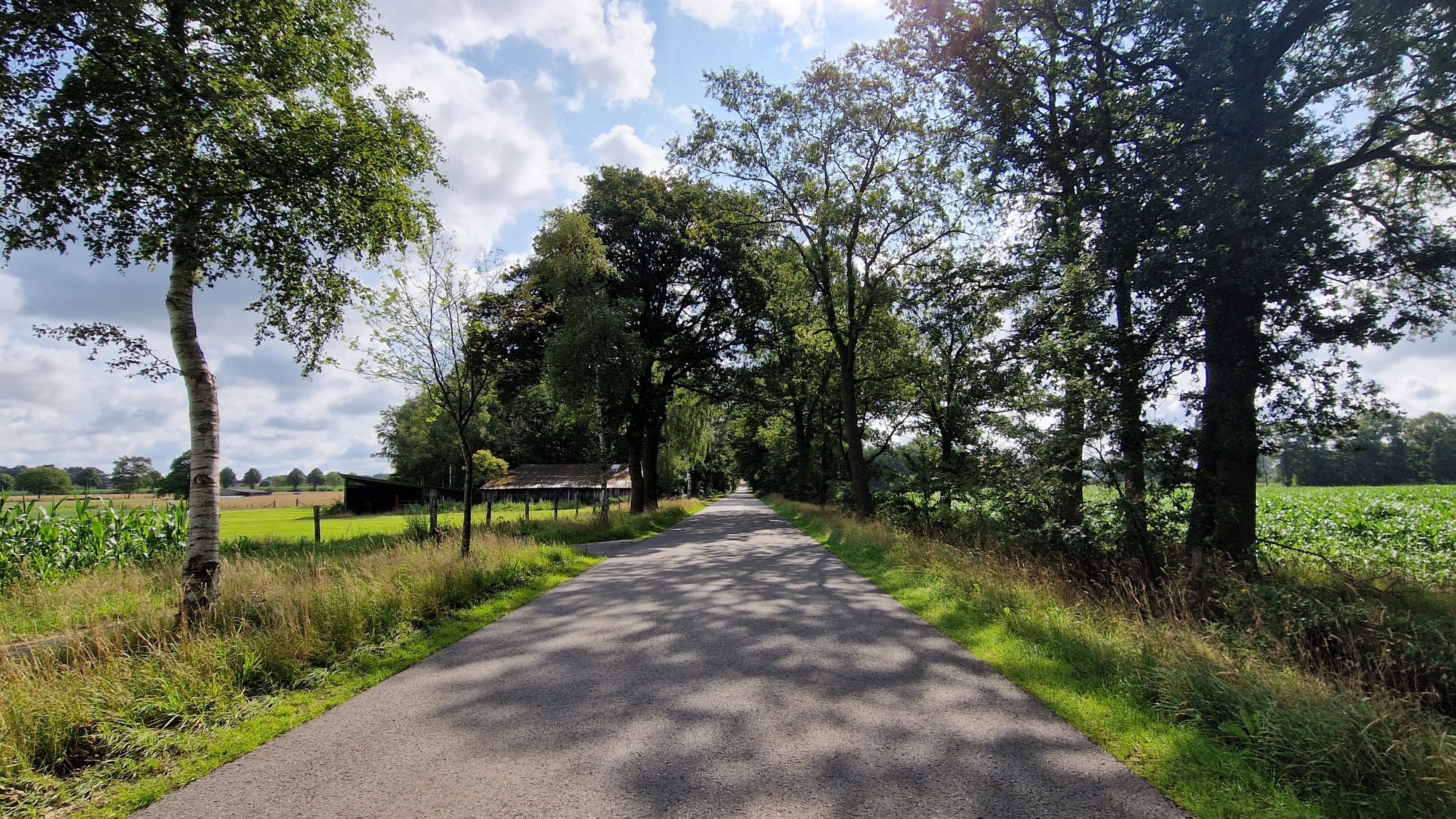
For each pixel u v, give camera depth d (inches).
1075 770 141.5
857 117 796.0
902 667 219.9
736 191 884.0
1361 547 544.4
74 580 375.2
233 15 256.5
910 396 982.4
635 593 368.8
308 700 191.6
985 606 295.7
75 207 241.8
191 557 253.6
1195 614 320.8
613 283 1056.2
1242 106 362.6
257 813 125.7
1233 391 389.7
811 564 496.7
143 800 132.0
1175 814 122.6
